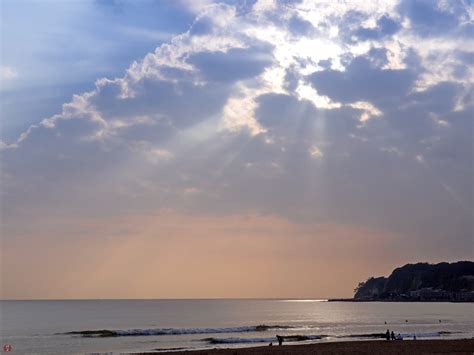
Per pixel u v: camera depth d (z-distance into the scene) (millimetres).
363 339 99125
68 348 85125
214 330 120438
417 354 64188
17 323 157500
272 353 66938
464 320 173375
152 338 101938
